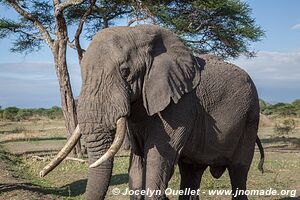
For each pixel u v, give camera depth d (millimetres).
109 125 4707
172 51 5238
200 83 5578
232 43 18734
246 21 18641
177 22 16344
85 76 4770
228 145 5961
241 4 17844
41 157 15203
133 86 4902
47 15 18594
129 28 5059
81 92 4785
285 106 49875
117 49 4820
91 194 4746
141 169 5449
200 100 5527
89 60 4789
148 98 4988
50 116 66375
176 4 17062
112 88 4723
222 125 5746
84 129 4719
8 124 46688
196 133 5586
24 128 36219
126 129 4789
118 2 15930
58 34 14875
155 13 15070
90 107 4707
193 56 5504
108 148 4750
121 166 12844
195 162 6047
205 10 17391
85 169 12461
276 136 24969
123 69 4777
